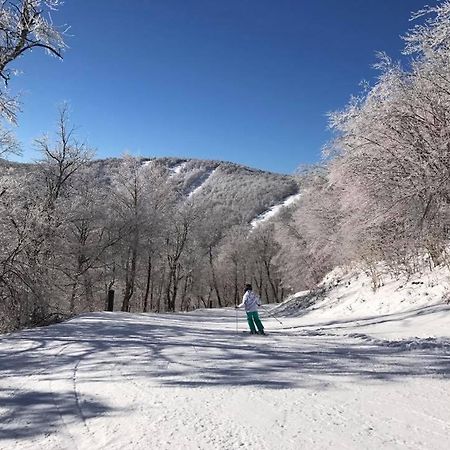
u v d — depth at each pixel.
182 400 4.95
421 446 3.47
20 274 18.05
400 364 6.46
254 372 6.30
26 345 9.73
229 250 74.69
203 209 53.66
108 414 4.55
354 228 17.23
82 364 7.34
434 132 12.39
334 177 15.94
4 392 5.57
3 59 12.93
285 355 7.69
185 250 53.94
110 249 34.78
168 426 4.10
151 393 5.30
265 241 72.81
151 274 48.34
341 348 8.41
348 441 3.61
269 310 33.81
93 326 14.42
